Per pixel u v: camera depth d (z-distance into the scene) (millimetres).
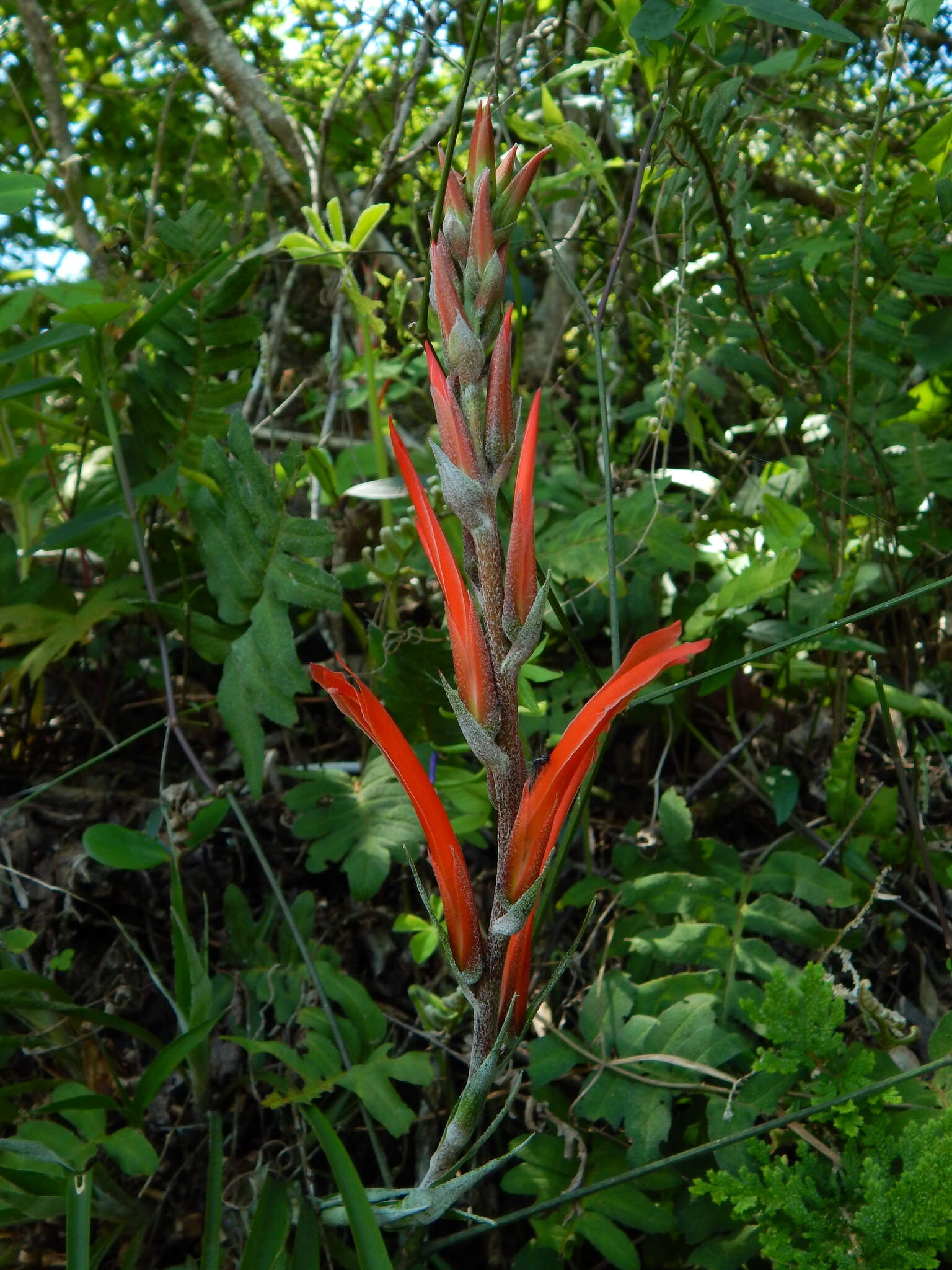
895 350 1838
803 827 1540
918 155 1480
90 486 1953
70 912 1575
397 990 1594
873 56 2250
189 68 2432
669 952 1337
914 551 1798
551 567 1711
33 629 1698
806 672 1691
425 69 2248
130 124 2885
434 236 911
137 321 1544
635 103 2033
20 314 1575
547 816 773
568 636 1237
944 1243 991
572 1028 1473
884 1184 1015
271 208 2787
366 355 1816
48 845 1675
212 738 1958
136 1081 1479
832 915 1547
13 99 2598
